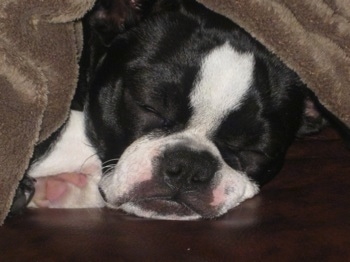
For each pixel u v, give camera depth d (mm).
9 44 690
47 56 706
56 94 714
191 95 746
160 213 754
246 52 756
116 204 756
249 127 757
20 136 693
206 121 754
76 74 722
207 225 735
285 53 740
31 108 692
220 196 755
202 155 752
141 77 754
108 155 771
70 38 718
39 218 731
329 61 742
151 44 765
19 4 691
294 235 713
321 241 707
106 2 783
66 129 771
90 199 768
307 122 844
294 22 734
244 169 778
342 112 756
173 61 752
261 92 757
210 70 749
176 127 759
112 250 688
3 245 688
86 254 682
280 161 792
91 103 778
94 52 789
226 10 736
